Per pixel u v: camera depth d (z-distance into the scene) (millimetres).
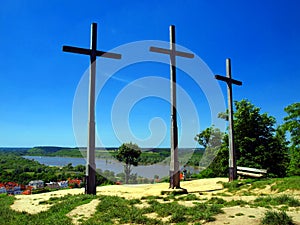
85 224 7969
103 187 15617
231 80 18250
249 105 25000
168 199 11469
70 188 17984
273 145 24469
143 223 8055
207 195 12945
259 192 13109
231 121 18078
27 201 12750
